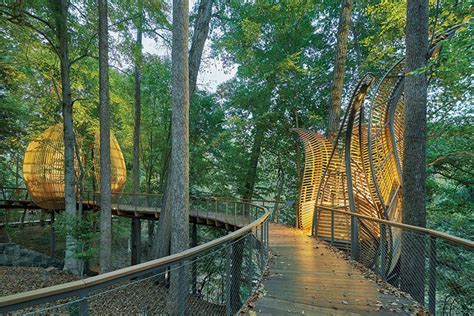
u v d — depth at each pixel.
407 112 5.25
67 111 11.59
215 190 19.22
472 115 9.05
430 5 7.57
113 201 16.72
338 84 12.38
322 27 17.92
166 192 11.12
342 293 4.08
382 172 8.66
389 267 5.81
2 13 10.31
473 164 9.43
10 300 1.11
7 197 19.05
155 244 10.97
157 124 22.73
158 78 20.75
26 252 12.16
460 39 5.17
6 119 13.85
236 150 18.33
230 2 14.34
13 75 13.42
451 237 3.02
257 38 15.06
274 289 4.25
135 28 12.31
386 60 11.70
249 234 4.23
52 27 11.09
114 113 19.88
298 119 17.59
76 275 10.09
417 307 3.60
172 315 2.38
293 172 18.02
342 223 9.09
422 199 5.03
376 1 14.02
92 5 11.92
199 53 11.41
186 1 6.32
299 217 11.56
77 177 15.41
